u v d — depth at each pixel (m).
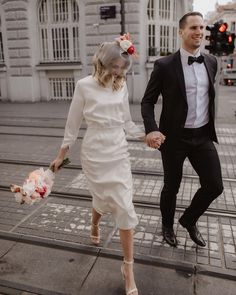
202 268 2.97
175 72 2.88
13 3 16.47
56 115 11.95
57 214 4.08
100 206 2.79
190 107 2.93
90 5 15.59
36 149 7.15
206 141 3.04
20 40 16.91
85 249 3.28
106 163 2.62
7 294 2.72
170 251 3.25
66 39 17.02
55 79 17.55
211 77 2.92
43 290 2.74
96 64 2.56
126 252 2.64
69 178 5.30
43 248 3.35
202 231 3.65
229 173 5.54
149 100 3.06
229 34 10.53
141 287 2.77
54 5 16.75
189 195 4.63
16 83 17.44
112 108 2.61
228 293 2.69
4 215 4.07
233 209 4.20
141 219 3.93
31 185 2.56
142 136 2.94
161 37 16.95
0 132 8.88
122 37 2.57
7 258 3.19
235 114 11.60
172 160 3.07
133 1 15.04
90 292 2.72
